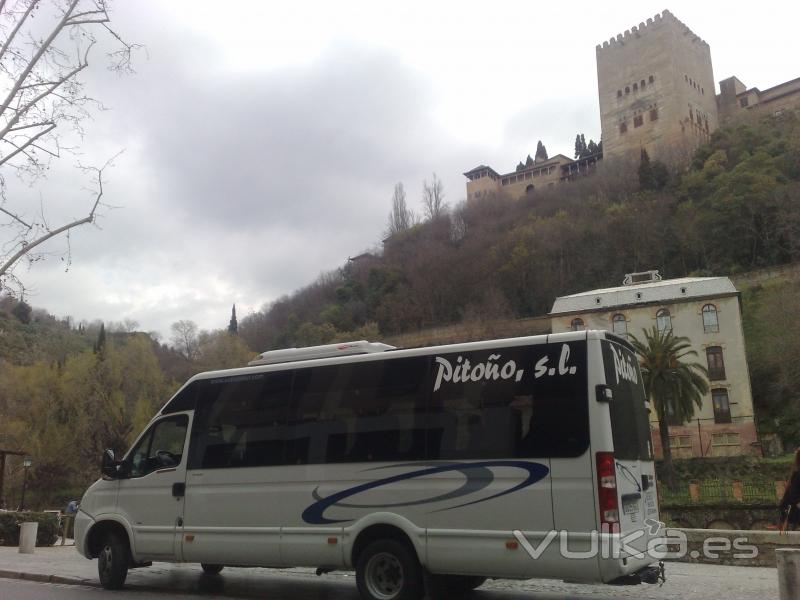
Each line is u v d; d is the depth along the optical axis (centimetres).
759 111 10956
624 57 11675
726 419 4781
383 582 809
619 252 8419
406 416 830
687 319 5081
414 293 9681
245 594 956
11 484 5344
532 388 761
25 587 1048
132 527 991
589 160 13000
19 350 7181
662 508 3359
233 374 982
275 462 904
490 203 12138
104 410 5884
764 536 1113
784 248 7019
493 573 739
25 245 1423
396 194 14175
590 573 690
